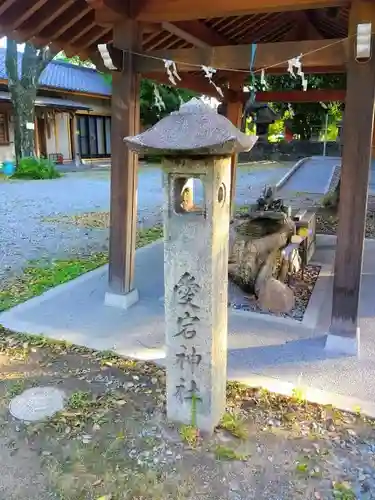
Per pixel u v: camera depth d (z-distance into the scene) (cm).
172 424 245
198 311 224
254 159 2138
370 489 204
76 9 364
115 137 375
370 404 263
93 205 1009
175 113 210
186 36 465
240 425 246
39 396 271
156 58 354
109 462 219
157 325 371
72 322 376
